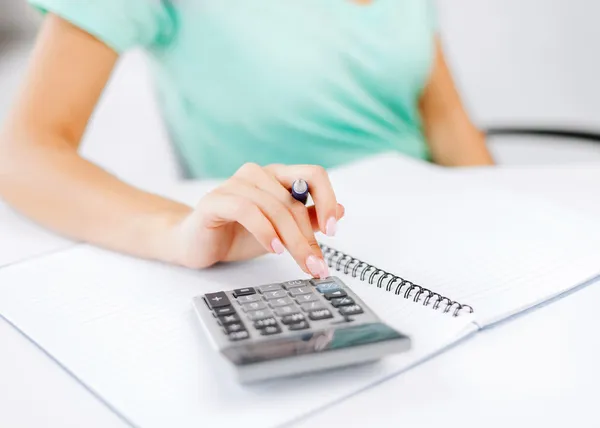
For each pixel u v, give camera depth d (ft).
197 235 1.52
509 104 4.10
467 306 1.35
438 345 1.22
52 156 2.00
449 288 1.45
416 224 1.82
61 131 2.16
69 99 2.22
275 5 2.89
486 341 1.26
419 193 2.07
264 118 2.98
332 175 2.26
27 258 1.69
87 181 1.91
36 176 1.94
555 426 1.01
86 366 1.17
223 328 1.18
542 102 4.04
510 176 2.31
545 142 3.39
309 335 1.15
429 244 1.69
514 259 1.59
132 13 2.47
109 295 1.45
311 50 2.93
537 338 1.27
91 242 1.76
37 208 1.90
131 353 1.21
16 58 4.76
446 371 1.16
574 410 1.05
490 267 1.55
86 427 1.01
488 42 4.03
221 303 1.28
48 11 2.28
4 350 1.24
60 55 2.25
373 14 3.02
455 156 3.26
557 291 1.43
